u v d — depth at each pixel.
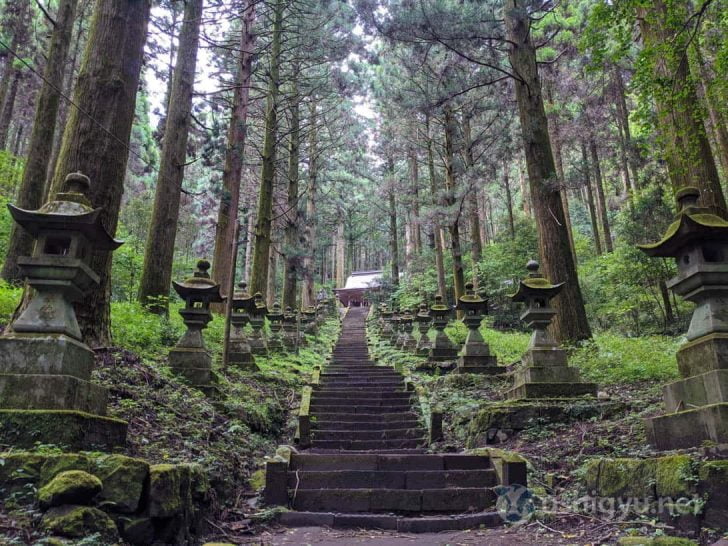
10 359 3.89
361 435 8.91
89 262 4.48
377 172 35.69
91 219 4.14
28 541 2.76
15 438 3.60
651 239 16.66
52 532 2.86
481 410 7.84
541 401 7.61
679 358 4.80
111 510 3.26
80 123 6.81
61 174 6.66
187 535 3.87
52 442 3.62
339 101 23.58
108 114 6.92
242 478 5.97
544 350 8.11
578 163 21.75
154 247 12.16
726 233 4.45
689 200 4.85
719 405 4.05
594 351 10.33
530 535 4.61
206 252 31.34
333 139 26.33
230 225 13.43
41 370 3.89
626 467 4.56
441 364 13.48
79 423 3.79
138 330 9.11
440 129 23.55
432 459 6.53
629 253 17.19
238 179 13.98
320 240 25.08
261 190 19.25
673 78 7.99
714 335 4.38
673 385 4.80
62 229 4.20
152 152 28.88
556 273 11.35
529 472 5.93
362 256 60.47
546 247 11.57
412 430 8.95
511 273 23.30
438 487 6.09
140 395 5.99
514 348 15.56
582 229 36.41
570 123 19.23
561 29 17.48
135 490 3.36
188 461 4.86
